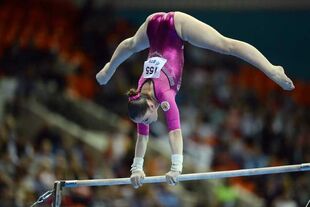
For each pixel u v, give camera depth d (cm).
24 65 4503
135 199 3550
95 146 4203
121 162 3753
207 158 4294
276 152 4453
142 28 2047
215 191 4106
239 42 1956
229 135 4481
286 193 3947
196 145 4350
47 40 4928
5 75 4484
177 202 3778
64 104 4500
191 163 4203
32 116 4294
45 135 3947
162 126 4519
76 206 3303
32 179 3366
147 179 1995
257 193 4147
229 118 4612
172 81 1958
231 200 4025
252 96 4981
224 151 4278
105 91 4700
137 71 4838
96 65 4922
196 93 4900
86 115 4534
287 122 4750
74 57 4891
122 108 4644
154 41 2009
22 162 3506
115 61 2095
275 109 4900
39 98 4422
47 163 3478
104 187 3606
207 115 4656
